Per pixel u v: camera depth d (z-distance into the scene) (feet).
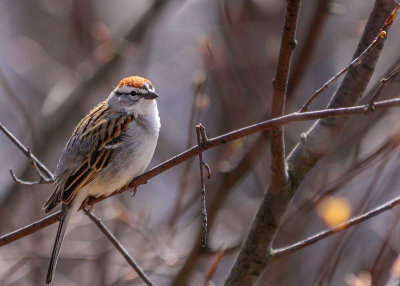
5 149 53.06
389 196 35.68
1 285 38.60
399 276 24.08
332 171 35.91
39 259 40.24
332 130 26.58
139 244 39.32
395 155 35.45
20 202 46.93
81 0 49.60
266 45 45.16
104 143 29.04
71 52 53.21
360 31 42.24
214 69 38.63
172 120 53.01
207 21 54.95
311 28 36.35
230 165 37.73
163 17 52.13
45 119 47.73
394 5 25.72
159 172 25.79
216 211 37.01
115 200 40.52
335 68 48.60
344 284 35.04
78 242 40.88
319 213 30.89
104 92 47.73
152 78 53.26
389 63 41.88
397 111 38.01
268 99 38.60
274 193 25.89
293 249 26.40
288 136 41.78
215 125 45.68
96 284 38.45
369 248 36.11
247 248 26.86
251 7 46.60
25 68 53.21
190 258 36.01
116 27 52.95
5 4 57.82
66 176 28.84
